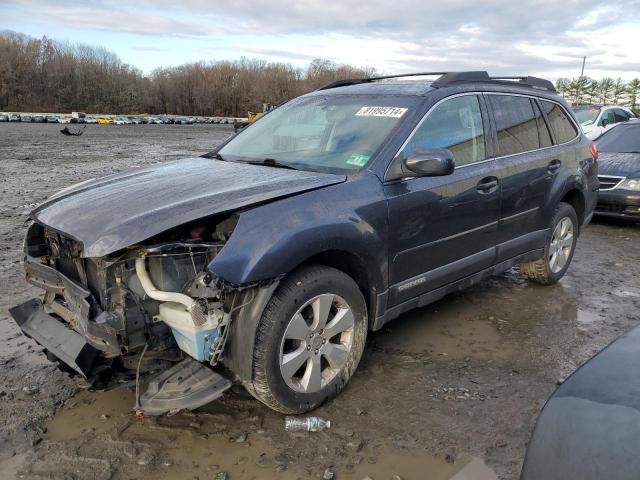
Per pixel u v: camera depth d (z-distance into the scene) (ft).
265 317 9.19
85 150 66.08
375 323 11.33
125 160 54.54
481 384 11.41
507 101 15.02
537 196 15.44
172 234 8.93
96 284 9.27
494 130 14.19
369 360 12.37
